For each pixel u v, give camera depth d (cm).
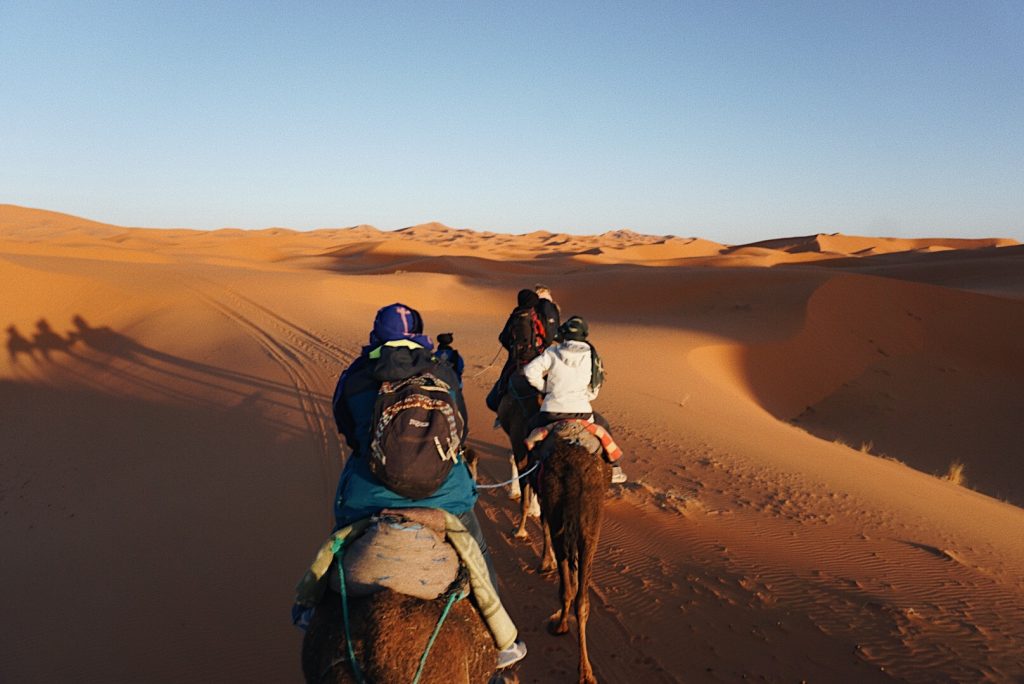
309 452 1190
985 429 2309
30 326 2683
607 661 616
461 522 390
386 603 318
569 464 590
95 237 14662
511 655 384
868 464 1431
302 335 2505
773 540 894
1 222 16600
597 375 657
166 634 693
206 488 1065
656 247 14938
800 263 9856
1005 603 759
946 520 1074
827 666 614
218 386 1759
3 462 1327
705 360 2456
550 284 4878
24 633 714
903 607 725
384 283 4566
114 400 1722
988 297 4041
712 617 690
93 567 845
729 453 1295
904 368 3009
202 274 4356
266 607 733
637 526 904
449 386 395
